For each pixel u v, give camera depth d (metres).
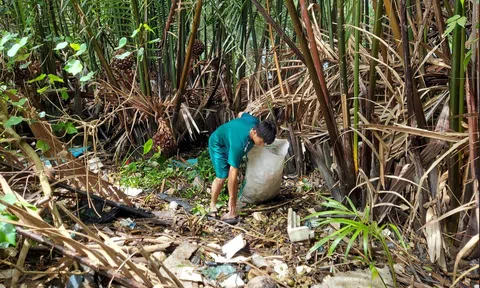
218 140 2.69
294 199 2.98
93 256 1.65
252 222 2.68
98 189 2.57
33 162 2.25
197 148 4.02
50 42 3.67
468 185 2.08
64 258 1.80
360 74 2.75
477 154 1.76
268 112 3.47
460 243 2.18
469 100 1.74
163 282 1.66
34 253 2.04
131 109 3.74
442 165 2.26
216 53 3.98
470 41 1.57
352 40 2.76
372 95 2.38
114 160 3.63
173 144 3.47
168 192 3.07
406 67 2.05
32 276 1.89
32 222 1.65
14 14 3.50
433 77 2.48
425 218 2.27
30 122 2.22
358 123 2.43
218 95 4.16
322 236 2.46
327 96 2.36
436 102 2.32
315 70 2.27
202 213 2.69
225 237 2.48
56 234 1.55
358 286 2.01
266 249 2.38
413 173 2.32
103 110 4.11
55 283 1.89
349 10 2.76
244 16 3.51
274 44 3.34
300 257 2.27
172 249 2.31
